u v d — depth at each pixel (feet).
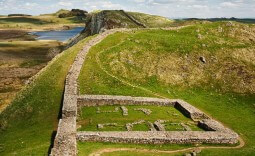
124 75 198.90
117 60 209.36
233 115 164.86
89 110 144.77
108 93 168.25
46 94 162.40
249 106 182.29
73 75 175.22
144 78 200.54
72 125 111.14
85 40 238.89
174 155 100.22
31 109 154.92
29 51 457.68
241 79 207.51
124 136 108.47
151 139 108.68
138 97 160.15
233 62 222.07
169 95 184.65
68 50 221.87
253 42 257.55
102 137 107.65
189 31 261.44
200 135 113.91
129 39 237.04
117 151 100.78
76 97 145.18
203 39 246.27
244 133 138.21
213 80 206.39
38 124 139.54
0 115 167.43
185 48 230.07
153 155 99.09
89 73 185.68
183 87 198.08
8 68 338.95
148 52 222.28
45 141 116.06
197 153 102.27
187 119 139.74
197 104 176.55
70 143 93.25
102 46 223.10
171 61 216.54
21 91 186.80
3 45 500.33
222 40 248.73
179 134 113.39
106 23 361.92
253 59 232.73
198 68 214.28
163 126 127.13
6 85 273.75
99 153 97.55
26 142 120.57
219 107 175.52
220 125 126.41
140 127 126.11
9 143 125.70
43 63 369.30
